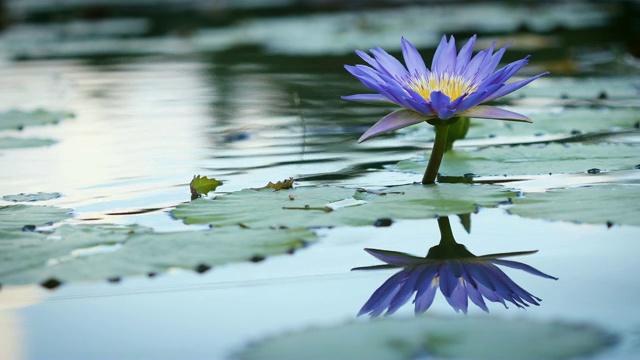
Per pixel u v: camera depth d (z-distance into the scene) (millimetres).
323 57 3971
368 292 2412
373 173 2625
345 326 2336
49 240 2469
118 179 2637
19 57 4207
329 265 2453
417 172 2619
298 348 2320
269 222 2492
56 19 6332
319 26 5234
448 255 2463
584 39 4227
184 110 2943
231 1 7895
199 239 2463
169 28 5473
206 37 4836
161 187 2607
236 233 2473
